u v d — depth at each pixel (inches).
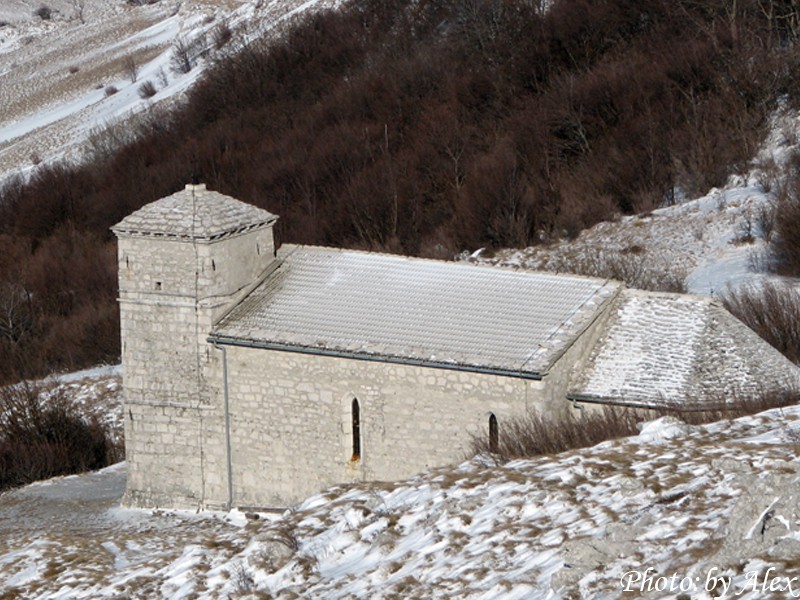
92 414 2337.6
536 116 3248.0
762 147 2812.5
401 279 1739.7
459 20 4030.5
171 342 1734.7
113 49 6092.5
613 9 3622.0
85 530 1708.9
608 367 1592.0
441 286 1713.8
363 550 1152.8
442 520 1155.9
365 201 3105.3
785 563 856.3
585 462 1198.9
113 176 3897.6
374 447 1649.9
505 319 1632.6
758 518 908.6
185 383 1737.2
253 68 4345.5
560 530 1068.5
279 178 3479.3
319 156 3484.3
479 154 3228.3
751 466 1093.8
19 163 4940.9
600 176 2925.7
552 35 3649.1
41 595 1311.5
